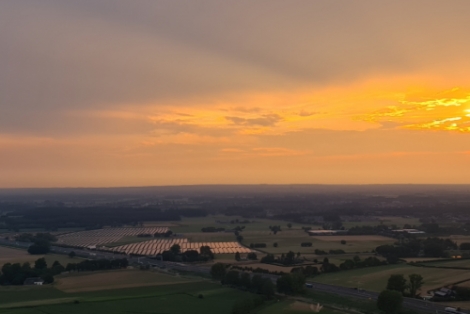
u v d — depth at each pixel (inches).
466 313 7066.9
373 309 7568.9
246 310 7500.0
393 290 7490.2
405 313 7145.7
